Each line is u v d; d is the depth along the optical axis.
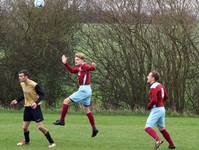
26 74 35.28
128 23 80.44
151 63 80.69
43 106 83.62
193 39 78.38
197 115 77.69
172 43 79.44
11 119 62.75
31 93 35.47
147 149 36.19
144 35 80.12
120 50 81.38
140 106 81.62
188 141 41.84
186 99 80.88
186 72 79.81
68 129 49.81
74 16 81.69
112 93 82.06
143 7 80.06
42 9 80.62
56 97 83.81
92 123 39.69
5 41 81.62
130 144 38.94
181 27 77.94
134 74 81.50
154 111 34.88
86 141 40.06
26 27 81.25
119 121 63.34
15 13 81.44
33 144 37.28
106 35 81.38
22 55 81.44
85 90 38.09
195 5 78.00
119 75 81.75
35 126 51.47
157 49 80.25
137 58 81.12
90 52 82.19
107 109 81.50
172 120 66.88
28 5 81.00
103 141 40.38
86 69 38.03
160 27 79.12
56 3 81.38
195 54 79.00
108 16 81.00
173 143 38.62
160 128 36.19
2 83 82.69
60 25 81.25
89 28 82.00
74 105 79.00
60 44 81.62
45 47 81.25
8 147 35.47
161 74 80.56
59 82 83.12
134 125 57.28
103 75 81.94
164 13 78.62
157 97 34.62
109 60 81.56
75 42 82.50
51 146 35.91
